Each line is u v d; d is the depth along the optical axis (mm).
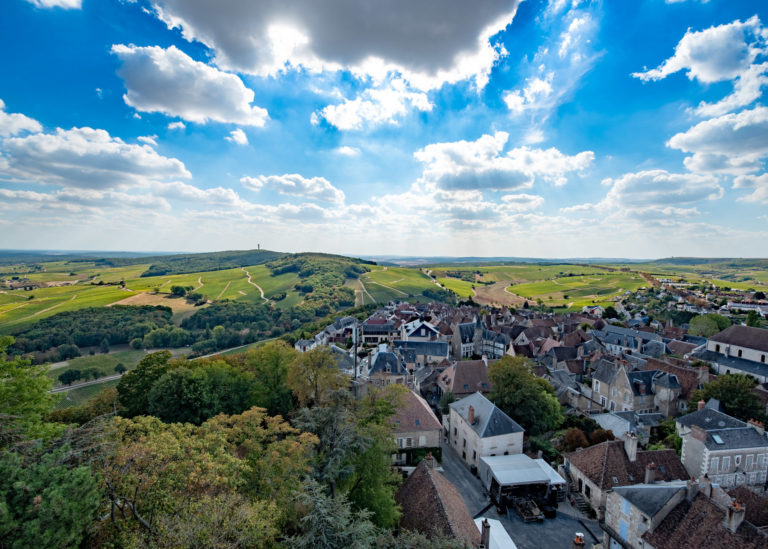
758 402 59562
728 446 45094
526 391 63719
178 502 25688
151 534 24484
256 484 32281
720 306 199000
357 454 38031
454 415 64062
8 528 18766
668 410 68500
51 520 20078
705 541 29500
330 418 39219
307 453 36125
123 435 31438
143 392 59031
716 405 59281
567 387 80125
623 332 125812
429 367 95688
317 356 60000
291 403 66375
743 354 87000
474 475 54750
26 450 22922
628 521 35406
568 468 51688
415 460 55781
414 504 35594
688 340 120750
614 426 62844
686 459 47188
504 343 120188
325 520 25250
